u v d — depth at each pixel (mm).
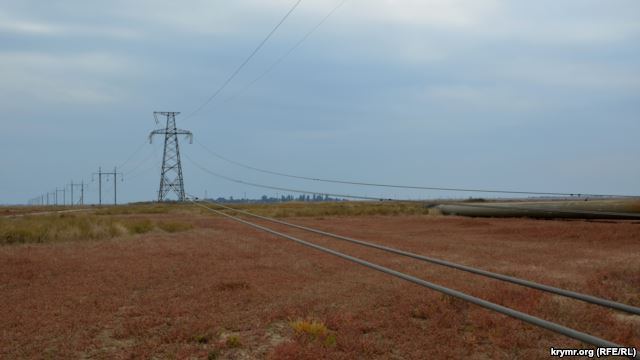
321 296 14508
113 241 29656
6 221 39031
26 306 13984
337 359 9586
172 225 38875
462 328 11617
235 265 20281
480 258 21406
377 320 12039
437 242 27828
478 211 50031
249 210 68062
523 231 33594
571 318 11945
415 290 14898
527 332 10984
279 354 9609
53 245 27859
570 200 42469
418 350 10125
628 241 27391
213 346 10492
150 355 10039
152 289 16000
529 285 7809
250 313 12883
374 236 31625
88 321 12477
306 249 25031
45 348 10641
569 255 22344
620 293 14195
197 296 14867
